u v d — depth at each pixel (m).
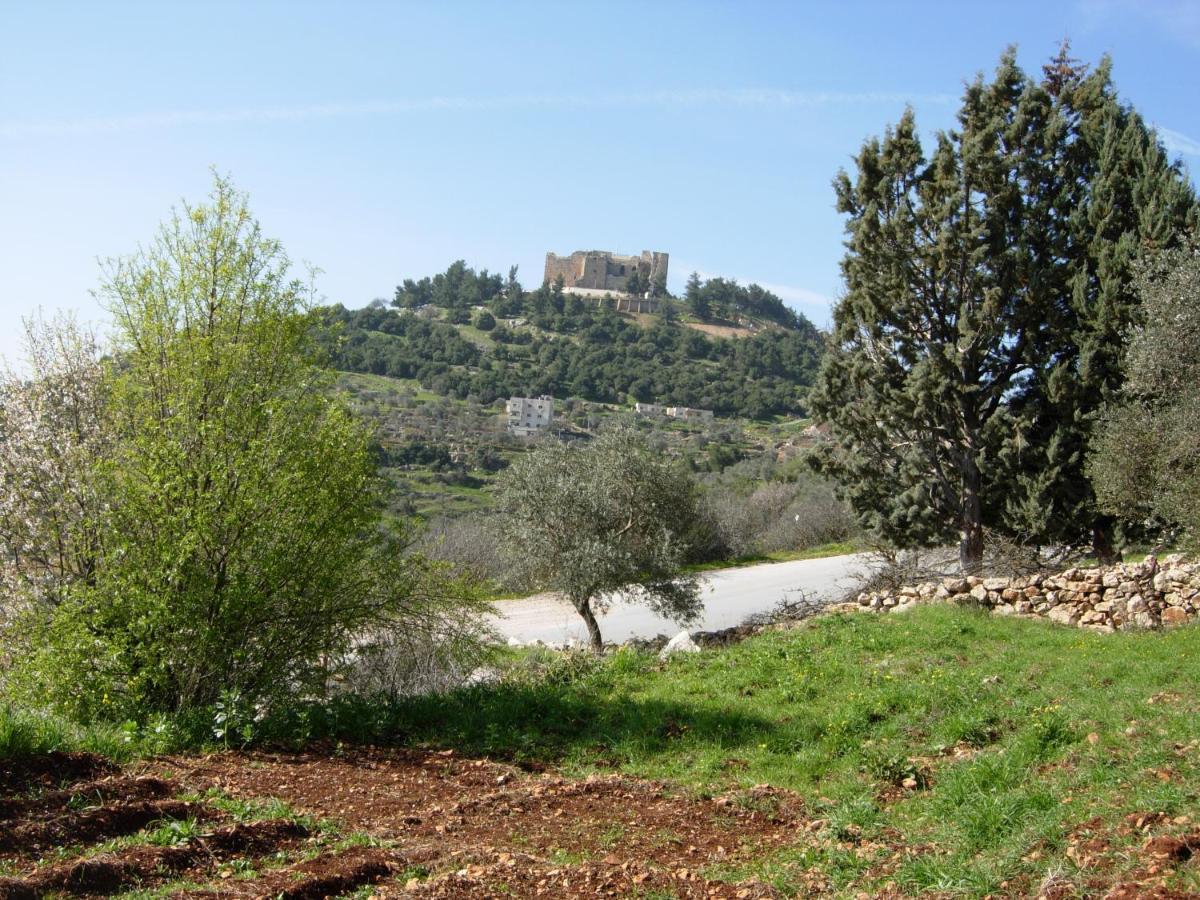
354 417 13.63
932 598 20.70
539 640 28.14
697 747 12.21
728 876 7.17
